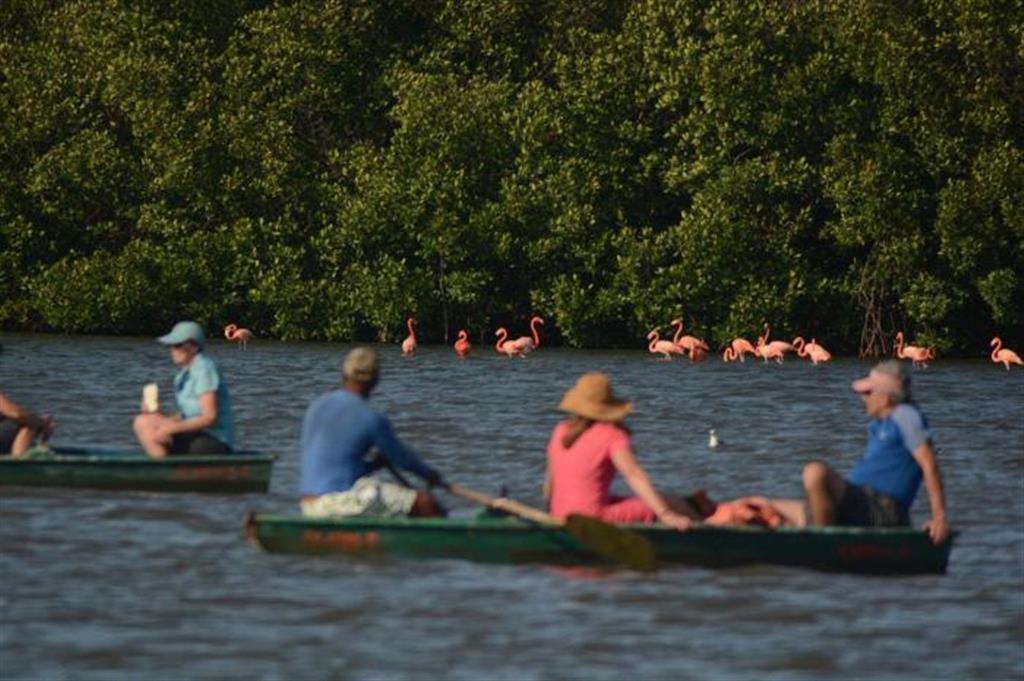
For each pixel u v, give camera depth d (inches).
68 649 2070.6
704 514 2615.7
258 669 1998.0
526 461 3814.0
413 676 1979.6
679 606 2324.1
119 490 3122.5
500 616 2255.2
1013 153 7760.8
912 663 2080.5
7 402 3179.1
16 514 2893.7
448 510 3122.5
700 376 6643.7
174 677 1961.1
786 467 3794.3
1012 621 2287.2
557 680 1974.7
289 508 3009.4
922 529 2551.7
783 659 2082.9
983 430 4709.6
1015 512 3196.4
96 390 5462.6
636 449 4092.0
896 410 2588.6
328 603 2304.4
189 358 3186.5
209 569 2498.8
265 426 4488.2
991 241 7839.6
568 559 2527.1
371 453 2849.4
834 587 2456.9
